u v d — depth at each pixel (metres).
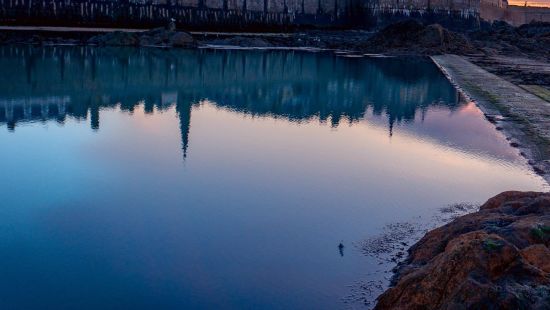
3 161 15.63
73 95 29.31
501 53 65.62
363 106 28.56
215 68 44.25
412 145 18.78
